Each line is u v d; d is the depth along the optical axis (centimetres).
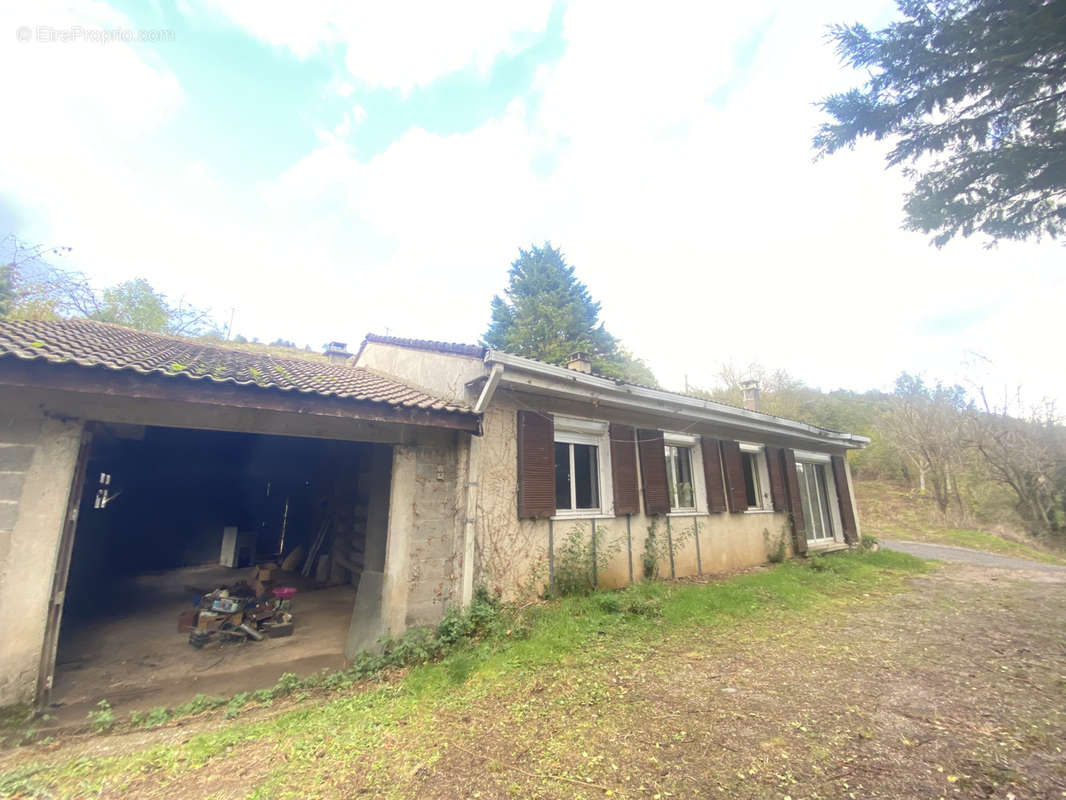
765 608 651
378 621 495
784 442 1148
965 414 2239
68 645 528
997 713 344
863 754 285
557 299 2495
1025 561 1312
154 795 252
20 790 256
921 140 414
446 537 553
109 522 928
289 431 475
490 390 552
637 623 555
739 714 339
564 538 669
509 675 413
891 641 524
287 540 1202
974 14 321
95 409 390
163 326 1753
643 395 748
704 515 888
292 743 307
